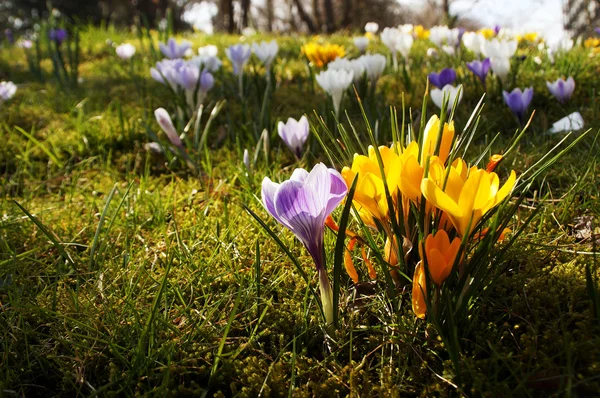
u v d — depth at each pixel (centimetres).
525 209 73
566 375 46
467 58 149
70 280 68
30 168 100
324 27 587
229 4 525
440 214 54
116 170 98
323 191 45
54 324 60
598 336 52
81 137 107
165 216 80
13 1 796
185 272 66
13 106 130
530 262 61
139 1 749
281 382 54
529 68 131
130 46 154
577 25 390
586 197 74
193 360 56
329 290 54
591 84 118
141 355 54
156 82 150
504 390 48
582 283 59
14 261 66
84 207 86
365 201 52
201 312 60
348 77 92
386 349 56
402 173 50
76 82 149
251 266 67
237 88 131
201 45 229
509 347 54
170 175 95
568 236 67
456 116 106
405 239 55
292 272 64
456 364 48
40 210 83
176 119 110
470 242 52
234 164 95
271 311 60
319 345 57
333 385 53
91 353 57
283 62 147
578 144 89
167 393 54
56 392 56
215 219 76
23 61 218
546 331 54
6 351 57
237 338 58
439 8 702
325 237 66
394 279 57
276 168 89
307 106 120
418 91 124
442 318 53
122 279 66
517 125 102
